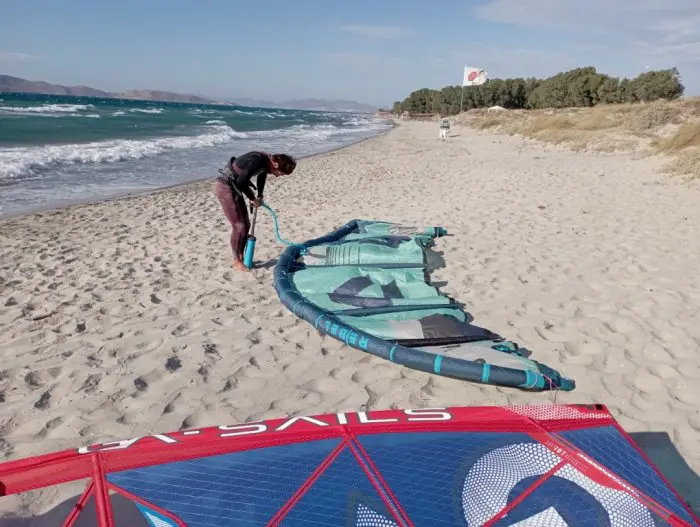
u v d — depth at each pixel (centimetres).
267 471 231
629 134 2127
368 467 235
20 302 539
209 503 216
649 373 412
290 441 249
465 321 481
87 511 265
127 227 862
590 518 219
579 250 719
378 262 603
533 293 569
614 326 493
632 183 1234
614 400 377
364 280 547
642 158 1692
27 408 361
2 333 468
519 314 517
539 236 791
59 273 629
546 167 1573
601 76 5406
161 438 251
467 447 250
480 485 230
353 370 416
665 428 346
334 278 551
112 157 1805
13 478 224
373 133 4234
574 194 1112
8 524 260
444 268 645
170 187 1284
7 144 1917
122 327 483
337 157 2066
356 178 1466
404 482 229
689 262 664
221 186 604
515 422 267
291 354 439
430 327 446
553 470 239
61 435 333
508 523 215
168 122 4269
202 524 207
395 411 277
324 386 394
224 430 258
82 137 2394
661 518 221
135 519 253
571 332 480
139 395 379
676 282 597
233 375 407
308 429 258
